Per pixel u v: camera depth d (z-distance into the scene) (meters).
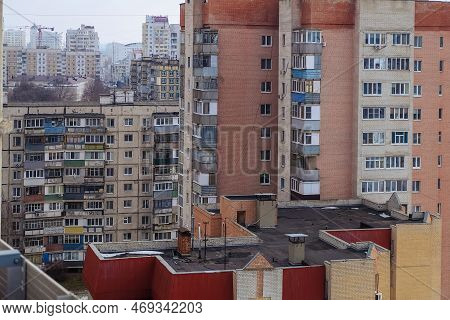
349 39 67.12
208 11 71.31
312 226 54.88
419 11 70.62
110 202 102.44
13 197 98.44
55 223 100.50
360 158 66.75
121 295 41.19
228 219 54.22
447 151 71.88
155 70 158.50
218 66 71.56
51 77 174.88
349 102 67.31
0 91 49.38
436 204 71.62
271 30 72.06
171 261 43.16
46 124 99.12
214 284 39.03
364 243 47.03
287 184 69.06
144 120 102.88
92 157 101.19
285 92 69.25
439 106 71.50
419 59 70.81
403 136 67.75
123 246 45.06
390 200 60.84
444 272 70.19
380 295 43.00
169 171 104.00
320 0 66.44
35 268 23.36
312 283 41.12
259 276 39.72
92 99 133.50
